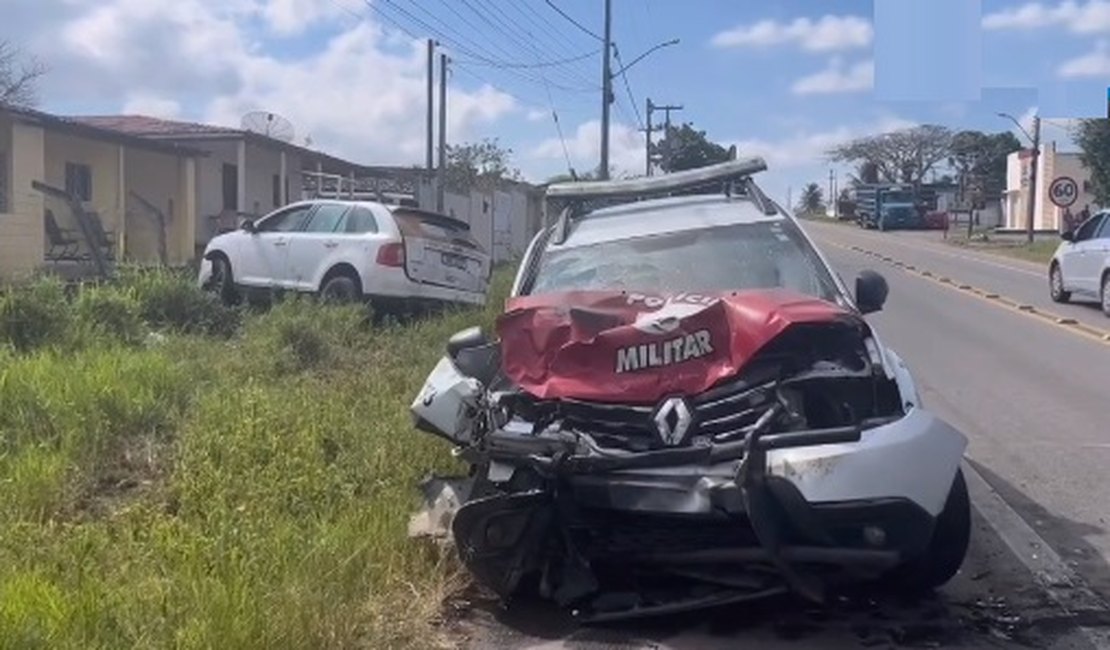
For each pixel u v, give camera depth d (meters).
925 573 5.59
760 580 5.37
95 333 11.08
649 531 5.29
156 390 8.67
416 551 5.71
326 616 4.79
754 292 5.85
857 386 5.34
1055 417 10.39
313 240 15.63
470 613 5.47
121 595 4.73
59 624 4.39
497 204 37.72
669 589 5.57
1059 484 7.98
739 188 8.13
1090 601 5.68
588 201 8.22
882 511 4.93
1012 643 5.15
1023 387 12.02
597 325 5.56
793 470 4.92
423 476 6.72
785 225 7.04
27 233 20.80
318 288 15.45
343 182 32.00
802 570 5.12
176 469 6.79
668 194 8.17
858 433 5.04
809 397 5.35
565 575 5.42
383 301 15.10
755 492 4.91
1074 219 53.31
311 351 11.73
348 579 5.31
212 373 10.11
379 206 15.45
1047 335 16.41
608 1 37.59
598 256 7.00
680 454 5.07
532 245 7.38
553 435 5.27
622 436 5.33
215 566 5.11
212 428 7.26
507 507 5.19
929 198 82.94
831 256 39.59
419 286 15.19
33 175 21.03
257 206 31.72
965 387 12.06
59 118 21.67
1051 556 6.36
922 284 26.39
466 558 5.33
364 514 6.04
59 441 7.28
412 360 11.87
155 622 4.53
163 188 27.55
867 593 5.70
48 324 10.74
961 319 18.59
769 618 5.44
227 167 30.88
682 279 6.69
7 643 4.09
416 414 6.03
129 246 25.83
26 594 4.66
